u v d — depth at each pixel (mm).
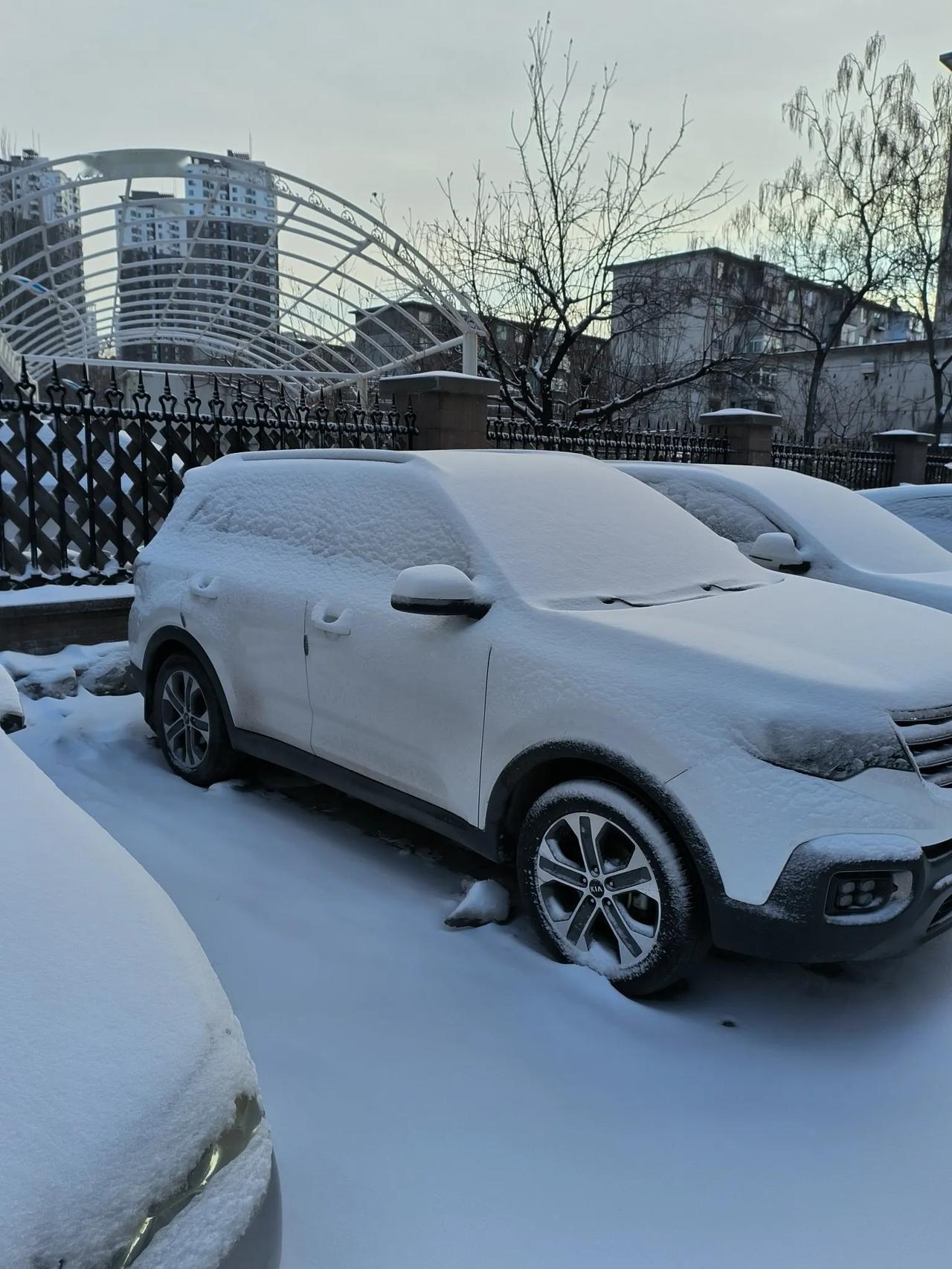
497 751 3221
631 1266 1932
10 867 1637
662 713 2801
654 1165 2223
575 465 4410
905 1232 2051
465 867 3852
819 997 2980
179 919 1693
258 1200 1283
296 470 4609
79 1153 1155
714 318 23094
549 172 15453
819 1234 2039
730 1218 2074
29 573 6480
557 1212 2061
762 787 2609
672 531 4148
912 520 8164
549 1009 2814
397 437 8797
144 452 6977
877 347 34750
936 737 2723
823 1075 2578
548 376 15422
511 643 3225
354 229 10297
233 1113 1327
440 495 3764
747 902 2590
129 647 5219
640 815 2834
